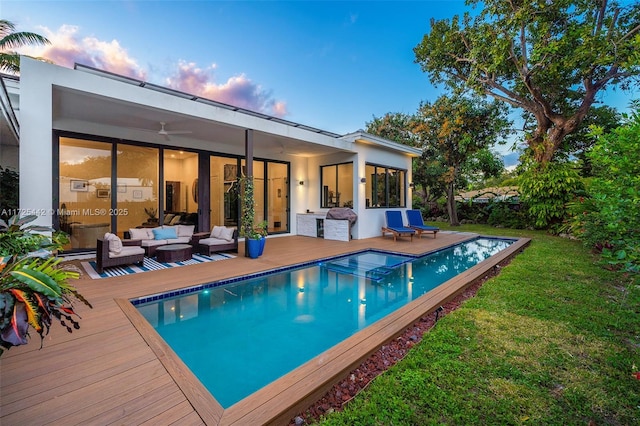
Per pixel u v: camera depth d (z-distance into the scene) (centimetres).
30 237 281
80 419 153
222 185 838
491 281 438
